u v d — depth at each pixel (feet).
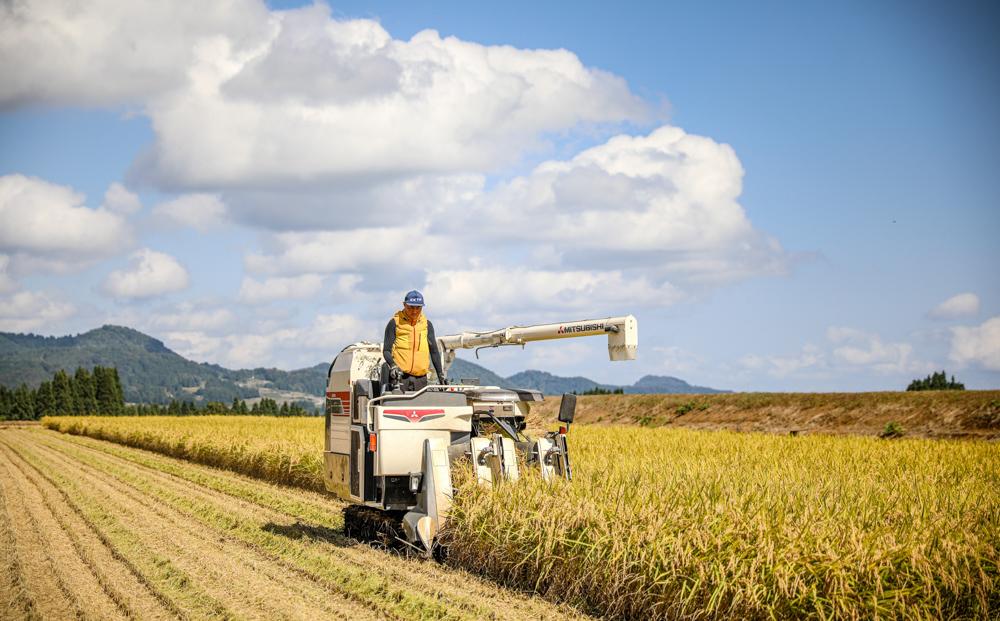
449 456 33.27
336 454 38.93
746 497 26.35
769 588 21.35
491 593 26.66
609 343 34.83
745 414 162.71
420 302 35.91
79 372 523.29
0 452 110.93
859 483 36.27
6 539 38.32
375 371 37.40
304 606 25.11
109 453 108.37
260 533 39.11
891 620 20.51
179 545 35.81
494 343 39.70
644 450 59.88
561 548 26.05
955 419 120.67
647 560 23.70
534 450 32.96
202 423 133.28
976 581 21.85
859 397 145.07
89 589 28.09
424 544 30.78
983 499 31.60
